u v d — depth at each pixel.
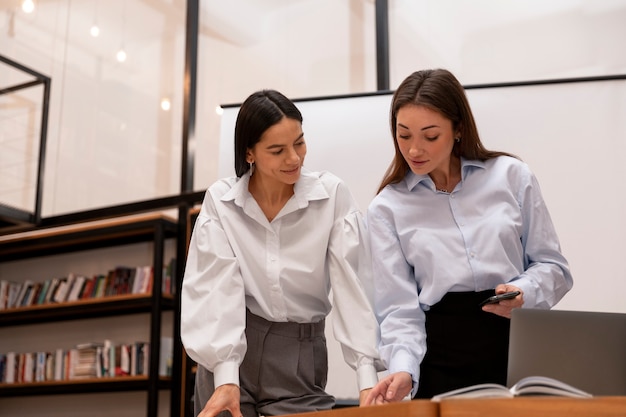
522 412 1.15
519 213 1.97
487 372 1.84
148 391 5.17
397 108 1.94
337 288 1.98
